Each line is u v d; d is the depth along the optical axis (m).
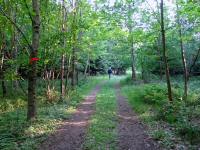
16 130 12.74
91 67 59.09
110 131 12.72
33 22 14.43
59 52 21.94
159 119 14.75
